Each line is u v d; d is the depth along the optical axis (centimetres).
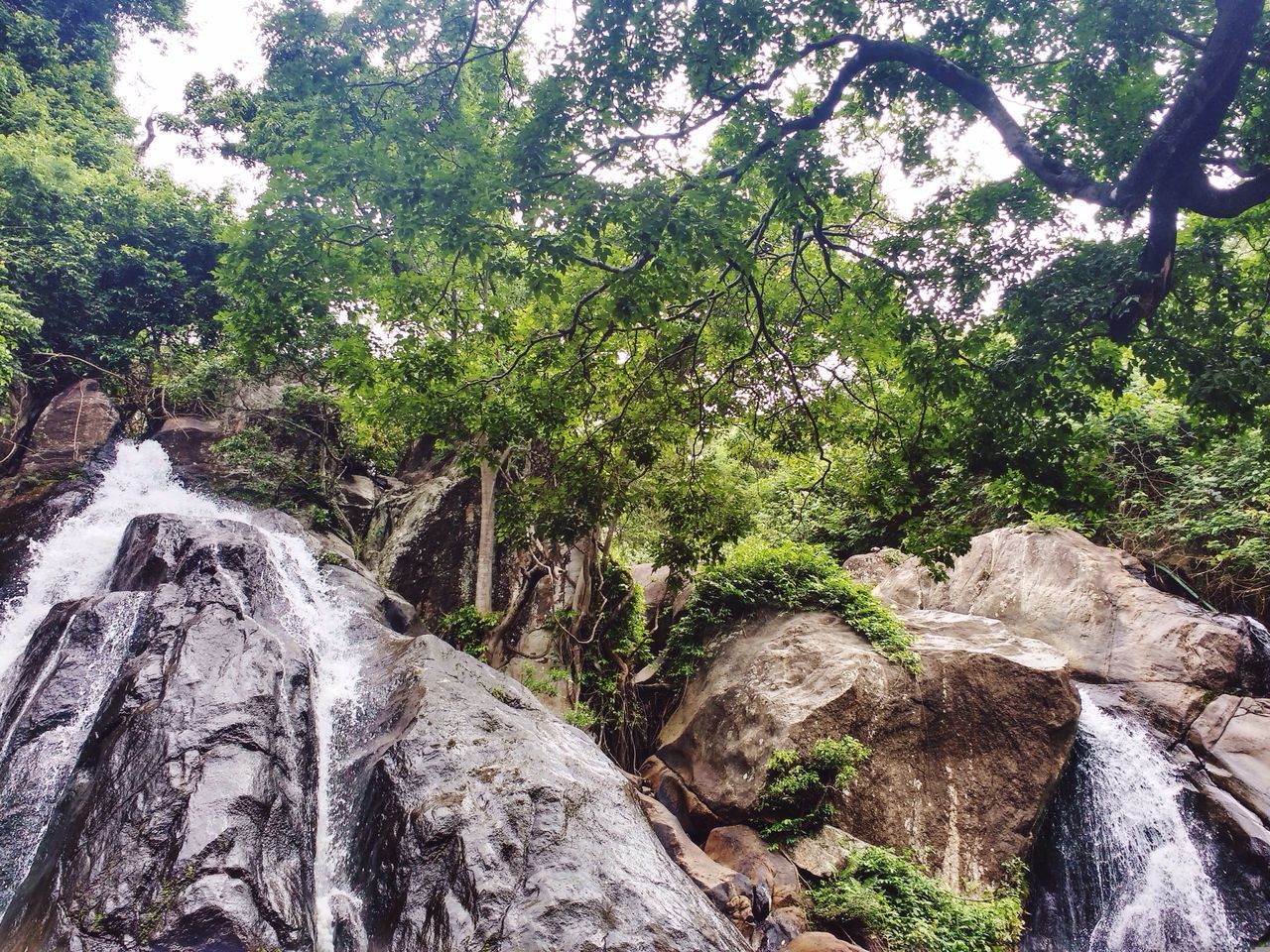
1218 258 580
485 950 488
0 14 1683
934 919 796
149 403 1524
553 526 805
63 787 663
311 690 762
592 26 558
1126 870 934
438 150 597
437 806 608
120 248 1503
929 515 696
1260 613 1166
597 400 898
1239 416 519
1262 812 886
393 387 835
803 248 724
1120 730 1020
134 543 1046
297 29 631
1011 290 612
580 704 1148
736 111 586
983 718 983
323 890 603
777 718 991
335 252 678
